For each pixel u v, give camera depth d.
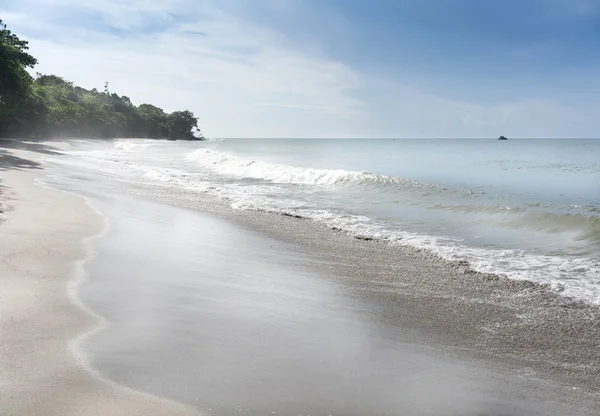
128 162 27.66
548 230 9.77
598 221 9.41
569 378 3.75
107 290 5.01
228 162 26.28
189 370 3.41
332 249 8.12
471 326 4.83
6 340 3.62
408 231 9.76
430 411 3.13
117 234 7.86
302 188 17.00
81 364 3.34
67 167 19.80
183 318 4.45
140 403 2.89
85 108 93.00
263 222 10.42
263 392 3.19
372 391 3.35
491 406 3.25
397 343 4.32
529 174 27.94
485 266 7.14
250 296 5.33
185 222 9.76
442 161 42.75
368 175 17.92
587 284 6.27
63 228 7.81
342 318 4.89
